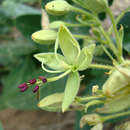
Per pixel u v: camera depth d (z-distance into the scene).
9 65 0.15
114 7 0.11
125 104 0.06
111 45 0.08
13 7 0.14
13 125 0.16
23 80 0.12
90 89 0.09
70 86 0.06
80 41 0.10
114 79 0.05
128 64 0.05
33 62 0.12
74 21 0.10
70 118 0.15
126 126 0.06
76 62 0.06
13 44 0.14
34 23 0.10
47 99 0.06
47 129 0.15
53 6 0.07
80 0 0.07
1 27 0.15
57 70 0.06
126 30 0.08
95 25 0.08
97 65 0.06
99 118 0.07
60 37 0.06
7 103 0.11
